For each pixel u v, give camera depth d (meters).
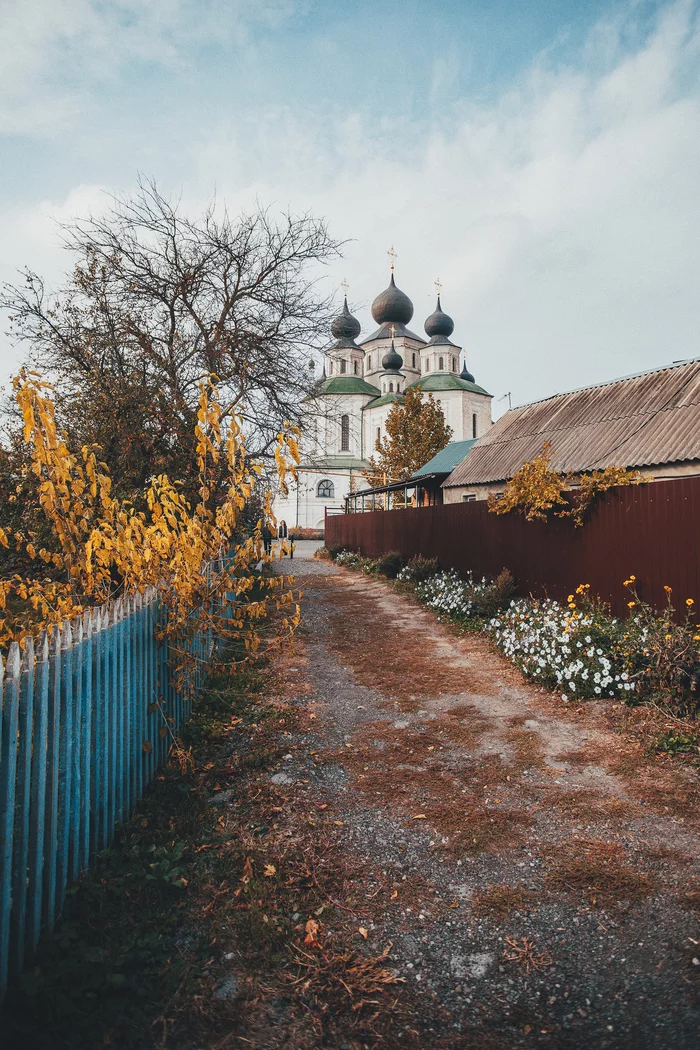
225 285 13.48
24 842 2.55
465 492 17.70
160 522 4.40
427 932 3.00
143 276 12.68
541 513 9.84
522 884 3.34
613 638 6.68
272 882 3.32
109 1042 2.29
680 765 4.60
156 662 4.67
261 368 13.50
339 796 4.35
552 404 17.09
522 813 4.07
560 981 2.68
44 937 2.74
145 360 11.63
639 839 3.71
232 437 5.10
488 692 6.69
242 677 7.20
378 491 26.77
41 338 11.36
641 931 2.95
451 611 10.79
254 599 13.10
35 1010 2.39
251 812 4.09
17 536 5.11
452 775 4.66
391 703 6.43
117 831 3.70
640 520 8.01
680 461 11.02
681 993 2.57
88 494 4.57
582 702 6.05
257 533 5.14
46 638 2.85
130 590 4.62
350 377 58.53
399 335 61.12
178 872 3.24
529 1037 2.41
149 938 2.79
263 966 2.75
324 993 2.62
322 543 42.38
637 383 14.85
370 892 3.29
